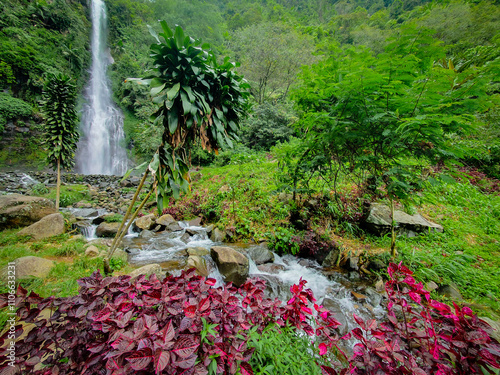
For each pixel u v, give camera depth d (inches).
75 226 184.1
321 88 102.3
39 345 41.2
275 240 150.1
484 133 195.3
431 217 142.1
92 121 594.9
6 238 133.5
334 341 48.0
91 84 673.0
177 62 66.3
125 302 43.6
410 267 102.3
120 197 303.1
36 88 510.6
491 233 126.7
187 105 63.6
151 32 65.4
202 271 123.0
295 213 160.2
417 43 74.1
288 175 147.4
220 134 76.1
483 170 196.7
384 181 101.9
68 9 681.6
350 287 109.2
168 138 75.0
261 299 56.5
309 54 549.6
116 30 887.7
